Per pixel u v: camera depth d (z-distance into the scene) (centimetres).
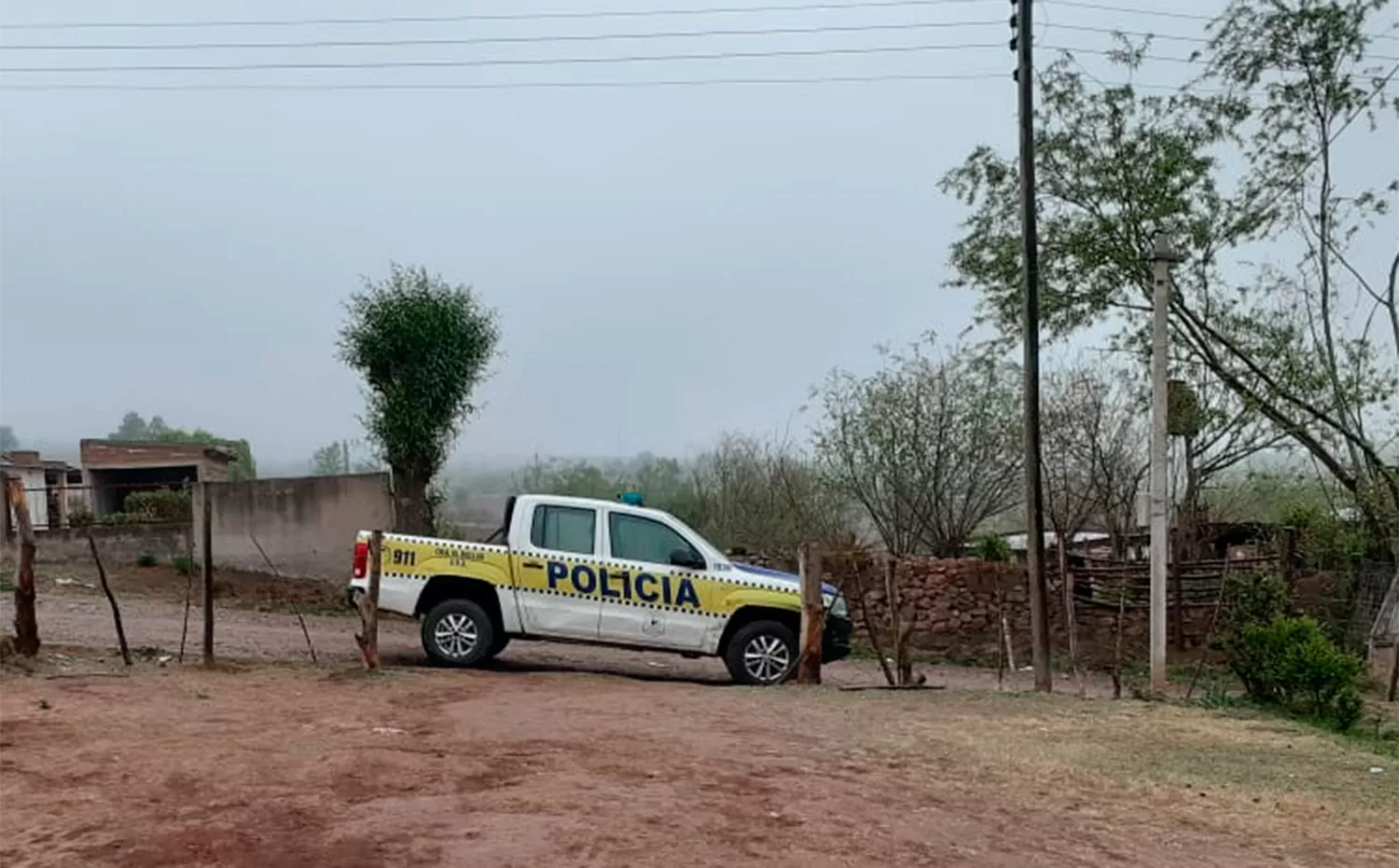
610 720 862
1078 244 1903
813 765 738
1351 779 788
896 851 543
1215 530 2333
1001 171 1942
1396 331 1917
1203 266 1919
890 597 1263
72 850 480
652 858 502
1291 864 574
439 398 2222
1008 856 550
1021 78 1290
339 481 2077
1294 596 1769
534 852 498
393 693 964
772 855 521
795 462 2747
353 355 2212
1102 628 1892
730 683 1224
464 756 698
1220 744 908
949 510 2458
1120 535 2311
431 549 1183
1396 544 1803
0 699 817
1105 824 632
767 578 1226
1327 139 1884
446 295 2245
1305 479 2169
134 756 657
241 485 2014
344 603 1852
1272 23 1831
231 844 494
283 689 955
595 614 1188
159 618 1559
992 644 1848
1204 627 1802
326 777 627
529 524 1202
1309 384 1889
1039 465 1287
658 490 2897
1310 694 1181
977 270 1978
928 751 813
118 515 2508
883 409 2498
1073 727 952
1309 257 1928
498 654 1282
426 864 476
